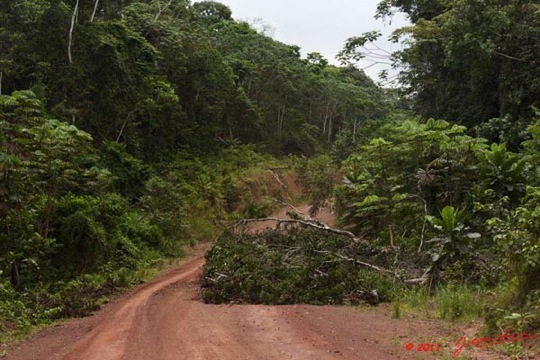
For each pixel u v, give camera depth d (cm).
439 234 1400
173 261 2386
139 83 3247
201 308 1157
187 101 4309
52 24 2802
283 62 6150
